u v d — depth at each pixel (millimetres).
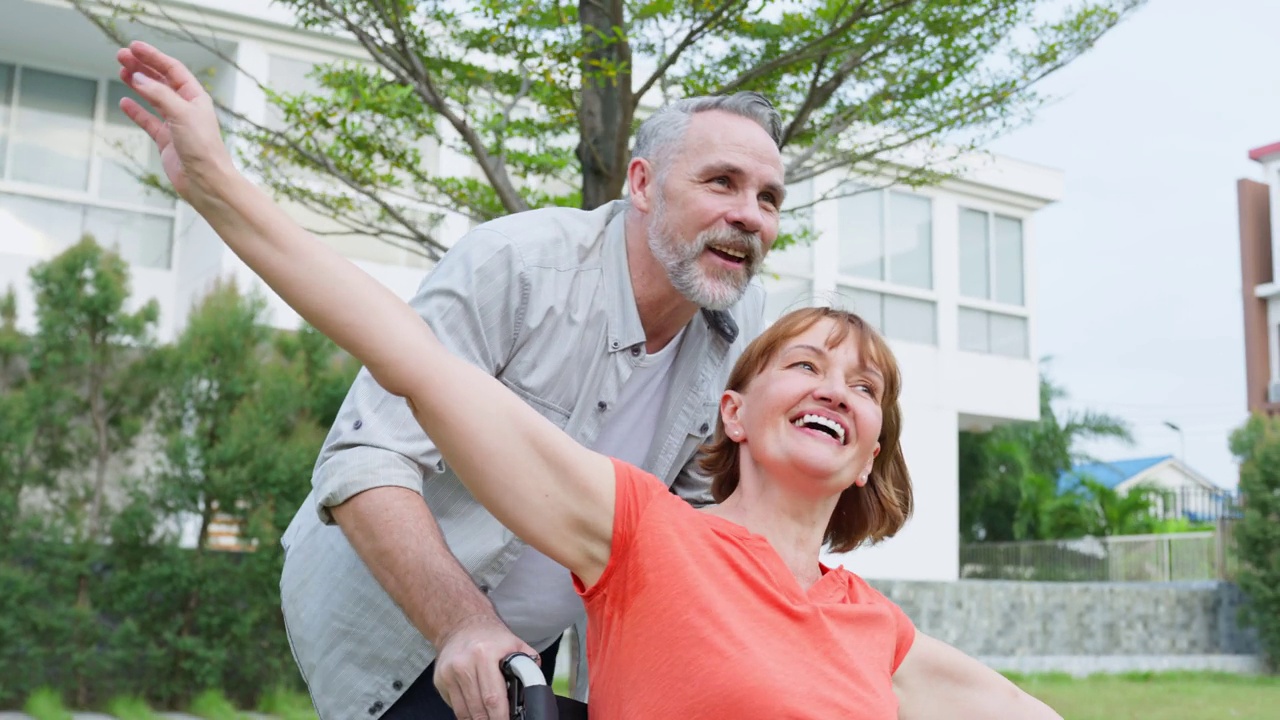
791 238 5918
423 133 5316
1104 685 11094
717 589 1501
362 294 1334
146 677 7578
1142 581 16656
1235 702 9477
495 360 2000
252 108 11328
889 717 1533
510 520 1443
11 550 7398
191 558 7789
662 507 1520
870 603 1715
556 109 5297
